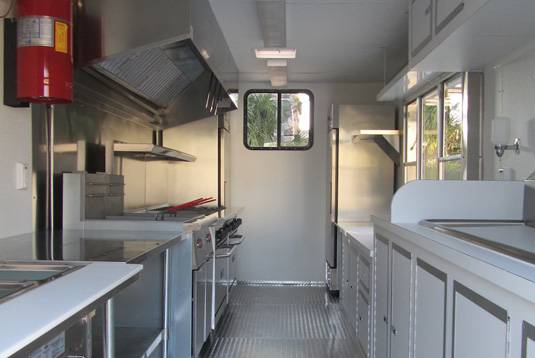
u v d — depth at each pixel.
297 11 3.26
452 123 3.29
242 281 5.61
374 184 4.85
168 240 2.09
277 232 5.60
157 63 2.90
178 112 4.19
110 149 3.03
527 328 1.05
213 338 3.62
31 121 2.16
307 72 5.08
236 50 4.28
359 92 5.57
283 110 5.59
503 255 1.31
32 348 0.81
